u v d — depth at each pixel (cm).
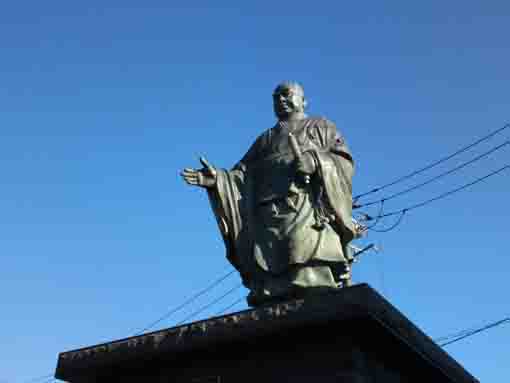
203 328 1217
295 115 1588
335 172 1432
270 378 1167
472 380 1452
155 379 1260
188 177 1464
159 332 1256
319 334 1160
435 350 1291
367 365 1162
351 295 1116
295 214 1394
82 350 1311
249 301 1375
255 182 1486
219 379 1204
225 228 1455
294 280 1329
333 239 1387
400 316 1183
